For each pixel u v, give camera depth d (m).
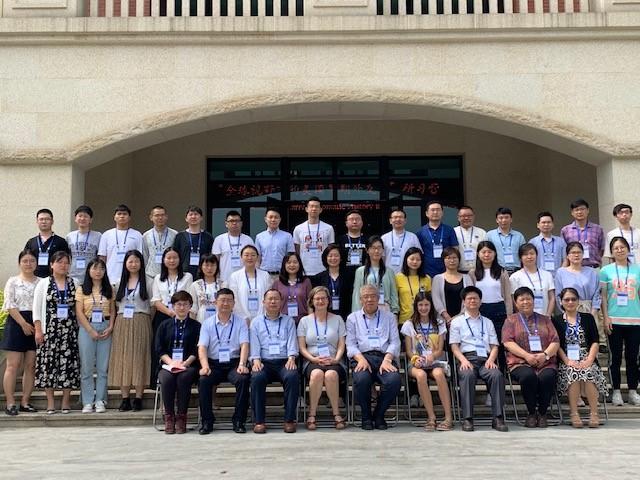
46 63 9.17
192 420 7.09
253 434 6.40
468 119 9.46
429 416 6.56
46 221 7.84
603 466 4.95
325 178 12.34
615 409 7.19
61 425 6.96
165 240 8.15
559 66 9.26
